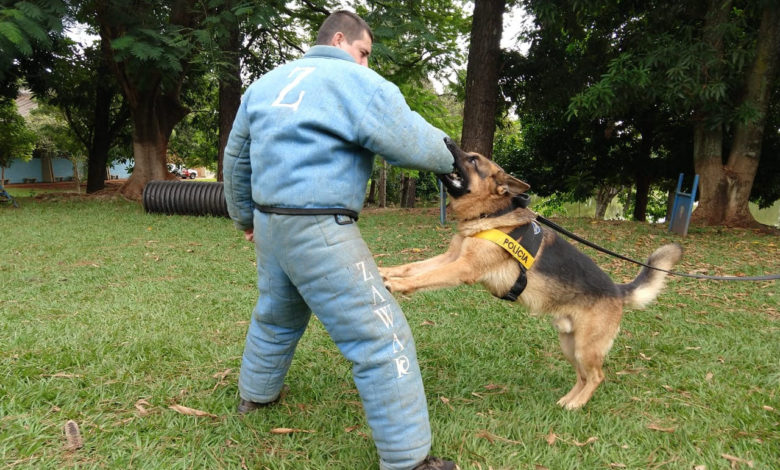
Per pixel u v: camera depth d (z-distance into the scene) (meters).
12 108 26.16
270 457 2.46
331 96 2.06
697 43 9.34
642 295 3.46
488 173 3.07
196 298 5.05
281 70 2.27
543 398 3.28
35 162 38.59
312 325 4.36
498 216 3.06
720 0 9.69
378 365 2.14
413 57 15.27
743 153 11.33
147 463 2.38
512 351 4.08
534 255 3.09
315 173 2.06
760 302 5.58
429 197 33.53
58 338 3.78
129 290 5.27
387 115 2.05
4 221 9.93
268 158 2.12
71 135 26.86
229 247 7.81
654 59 9.45
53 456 2.38
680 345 4.23
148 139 15.89
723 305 5.50
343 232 2.12
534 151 19.53
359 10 12.91
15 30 8.91
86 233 8.73
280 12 12.61
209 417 2.82
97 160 20.42
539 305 3.19
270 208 2.17
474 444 2.61
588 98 10.06
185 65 13.85
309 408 2.98
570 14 12.05
